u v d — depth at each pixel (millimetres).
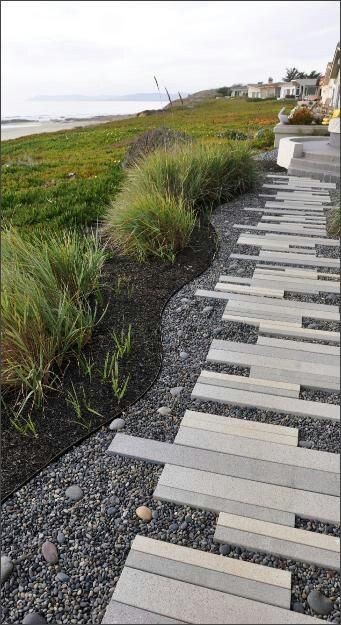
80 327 2693
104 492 1833
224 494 1804
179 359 2697
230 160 6234
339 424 2184
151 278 3730
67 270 3182
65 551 1600
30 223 5168
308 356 2701
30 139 15977
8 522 1701
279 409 2268
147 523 1699
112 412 2268
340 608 1417
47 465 1956
